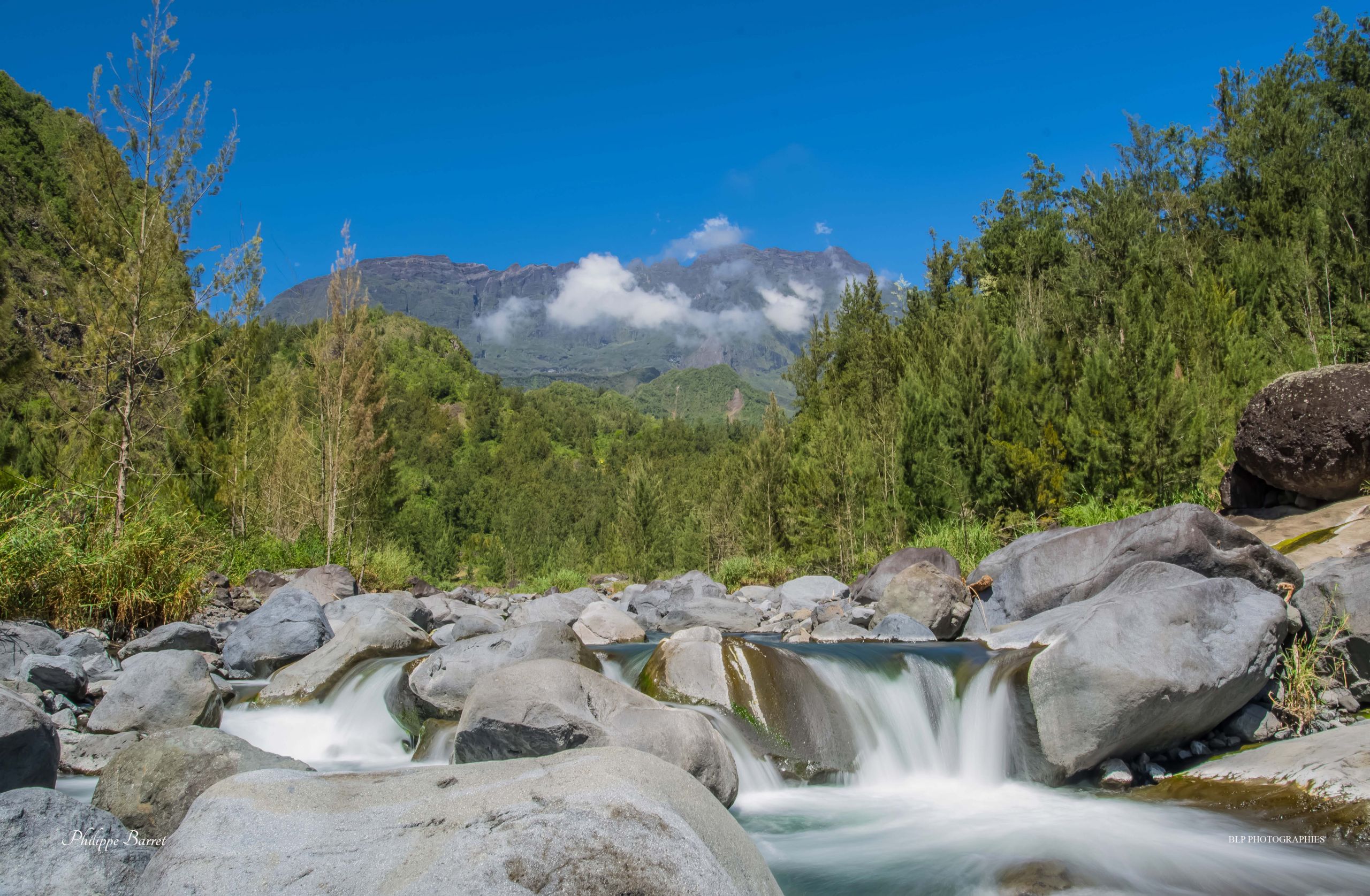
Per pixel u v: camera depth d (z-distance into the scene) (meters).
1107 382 14.04
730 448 30.89
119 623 9.91
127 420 12.03
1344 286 17.59
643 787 3.26
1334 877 4.44
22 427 14.21
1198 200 27.80
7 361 11.90
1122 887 4.46
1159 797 5.80
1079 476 14.10
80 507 11.01
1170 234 26.39
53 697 7.07
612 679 6.44
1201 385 14.76
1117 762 6.22
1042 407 15.72
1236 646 6.22
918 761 6.86
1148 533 8.02
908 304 28.08
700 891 2.92
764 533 21.53
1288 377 10.53
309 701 8.20
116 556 9.99
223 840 3.12
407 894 2.77
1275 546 9.27
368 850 3.01
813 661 7.40
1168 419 12.78
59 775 5.96
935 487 15.97
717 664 7.11
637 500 26.19
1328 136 26.09
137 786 4.77
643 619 14.12
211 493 16.84
